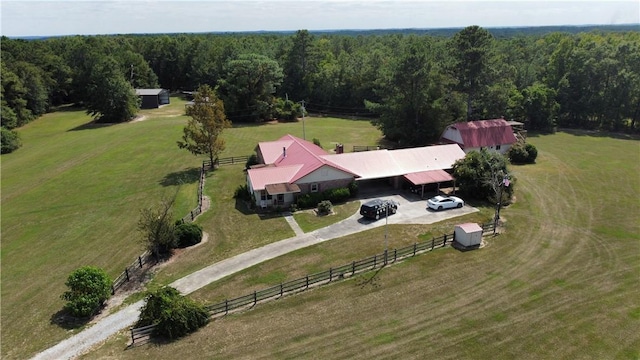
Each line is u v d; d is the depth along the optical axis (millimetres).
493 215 39969
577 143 68250
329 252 33500
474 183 43188
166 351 23016
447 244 34500
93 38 154500
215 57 120875
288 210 41875
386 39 187000
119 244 35875
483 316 25328
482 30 65938
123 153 63031
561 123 83125
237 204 43625
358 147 65188
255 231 37469
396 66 64375
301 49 107875
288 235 36562
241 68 87438
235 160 58406
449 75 68750
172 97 128875
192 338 24094
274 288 28375
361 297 27609
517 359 21875
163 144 67125
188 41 145375
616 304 26203
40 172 56688
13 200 47031
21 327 25484
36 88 101250
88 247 35562
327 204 40812
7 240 37438
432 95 64625
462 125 60188
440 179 44844
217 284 29469
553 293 27484
